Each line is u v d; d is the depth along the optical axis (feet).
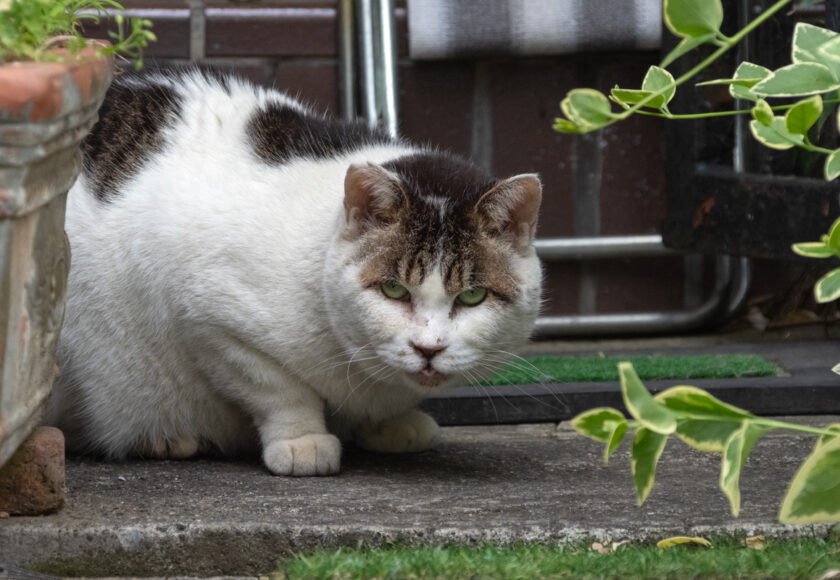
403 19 15.40
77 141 7.27
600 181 15.84
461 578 6.79
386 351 9.02
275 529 7.72
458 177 9.53
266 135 10.33
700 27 6.69
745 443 6.16
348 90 15.15
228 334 9.61
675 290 16.16
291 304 9.42
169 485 9.17
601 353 14.87
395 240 8.95
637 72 15.67
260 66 15.38
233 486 9.16
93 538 7.57
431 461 10.37
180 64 11.93
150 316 9.89
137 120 10.40
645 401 6.10
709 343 15.75
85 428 10.44
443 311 9.02
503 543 7.70
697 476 9.53
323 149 10.30
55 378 8.04
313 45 15.35
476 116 15.70
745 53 14.20
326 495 8.83
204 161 10.06
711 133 14.39
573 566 6.93
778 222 13.60
